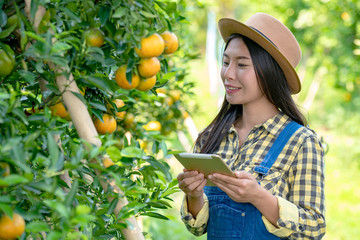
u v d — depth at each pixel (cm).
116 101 186
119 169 153
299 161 195
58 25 152
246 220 193
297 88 211
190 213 209
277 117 206
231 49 204
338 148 916
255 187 183
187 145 439
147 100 305
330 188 770
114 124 180
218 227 200
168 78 193
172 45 168
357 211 664
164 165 166
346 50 700
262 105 208
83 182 176
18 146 126
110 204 149
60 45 136
